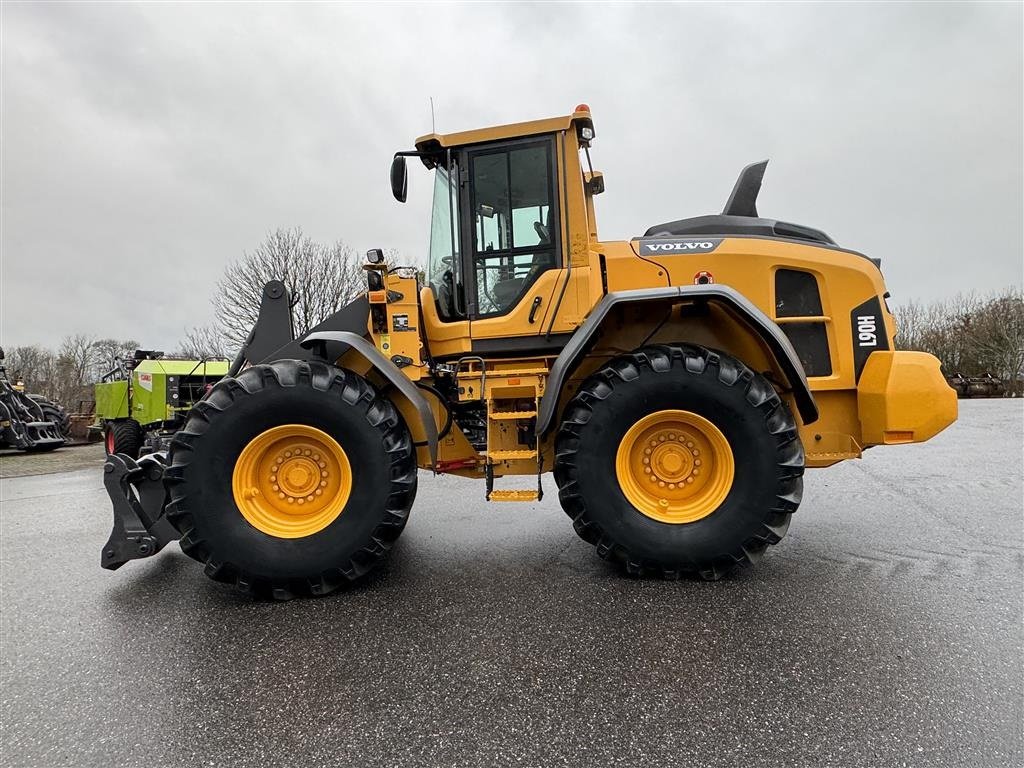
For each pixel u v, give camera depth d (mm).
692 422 2879
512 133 3373
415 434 3238
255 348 3650
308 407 2791
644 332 3377
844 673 1946
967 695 1804
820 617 2383
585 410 2896
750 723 1689
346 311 3578
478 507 4770
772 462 2762
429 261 3914
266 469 2895
